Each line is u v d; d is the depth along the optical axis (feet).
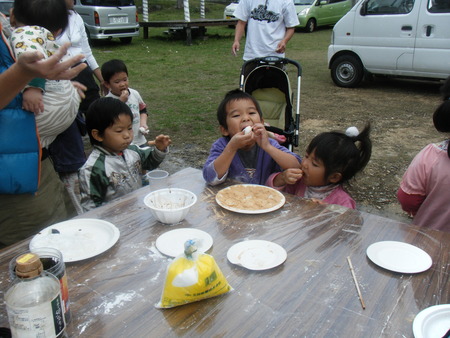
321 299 3.97
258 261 4.52
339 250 4.83
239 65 31.91
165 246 4.81
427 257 4.63
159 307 3.83
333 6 51.47
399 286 4.18
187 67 30.96
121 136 7.64
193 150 15.65
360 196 11.96
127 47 38.78
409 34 22.02
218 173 6.66
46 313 3.24
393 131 17.60
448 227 6.57
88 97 12.49
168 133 17.38
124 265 4.50
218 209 5.89
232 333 3.54
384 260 4.57
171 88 24.93
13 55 6.02
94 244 4.88
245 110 7.39
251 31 15.20
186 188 6.69
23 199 6.51
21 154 6.09
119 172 7.91
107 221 5.49
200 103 21.77
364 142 6.92
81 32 12.96
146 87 25.11
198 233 5.10
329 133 6.92
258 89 11.33
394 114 20.10
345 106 21.54
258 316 3.74
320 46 40.40
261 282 4.22
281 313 3.78
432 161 6.57
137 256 4.67
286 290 4.10
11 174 6.04
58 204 7.52
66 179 10.52
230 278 4.28
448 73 21.39
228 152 6.53
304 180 7.18
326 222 5.50
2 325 3.59
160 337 3.49
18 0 6.78
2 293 3.99
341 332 3.56
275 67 10.94
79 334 3.51
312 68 31.14
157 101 22.13
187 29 40.81
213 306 3.87
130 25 38.60
